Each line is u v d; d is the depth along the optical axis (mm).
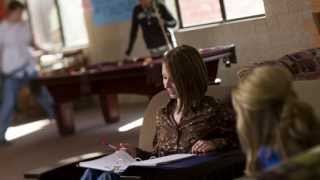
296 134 1781
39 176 3271
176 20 8336
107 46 10383
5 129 8297
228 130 3205
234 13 6691
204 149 3072
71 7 10828
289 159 1609
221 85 3588
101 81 7398
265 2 5605
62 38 11000
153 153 3352
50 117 9359
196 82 3223
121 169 2988
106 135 7723
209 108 3248
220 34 6488
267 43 5707
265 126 1823
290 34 5484
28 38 8695
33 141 8172
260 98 1824
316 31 5309
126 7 9992
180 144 3242
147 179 2898
